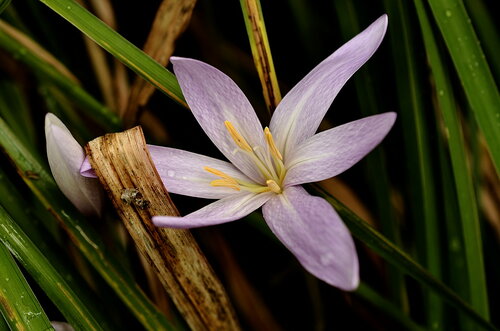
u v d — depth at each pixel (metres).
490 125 0.34
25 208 0.36
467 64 0.34
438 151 0.37
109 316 0.36
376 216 0.41
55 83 0.38
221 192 0.32
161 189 0.31
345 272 0.28
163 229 0.32
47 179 0.34
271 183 0.31
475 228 0.36
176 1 0.35
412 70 0.36
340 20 0.38
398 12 0.36
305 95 0.32
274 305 0.43
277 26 0.43
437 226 0.37
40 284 0.32
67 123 0.40
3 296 0.32
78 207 0.33
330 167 0.31
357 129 0.30
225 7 0.43
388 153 0.40
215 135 0.33
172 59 0.32
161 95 0.42
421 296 0.41
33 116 0.40
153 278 0.37
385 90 0.38
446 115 0.35
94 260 0.34
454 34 0.34
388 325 0.40
